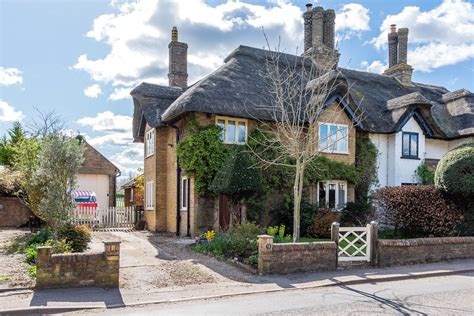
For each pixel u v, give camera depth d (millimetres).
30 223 20672
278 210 18875
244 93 19203
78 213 23547
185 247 15469
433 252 13562
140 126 25234
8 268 10773
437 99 29547
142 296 8961
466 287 10148
